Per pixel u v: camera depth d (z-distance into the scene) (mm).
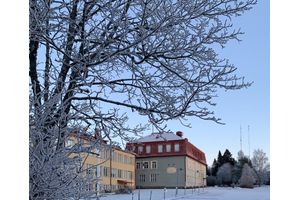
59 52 3754
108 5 3656
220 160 58688
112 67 4098
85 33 3711
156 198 27562
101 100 4082
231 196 30812
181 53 3930
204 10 3904
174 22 3703
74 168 3564
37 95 3475
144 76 4043
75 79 3709
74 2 3703
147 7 3652
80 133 3838
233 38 4078
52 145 3346
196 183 48375
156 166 44906
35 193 3154
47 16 3467
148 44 3771
